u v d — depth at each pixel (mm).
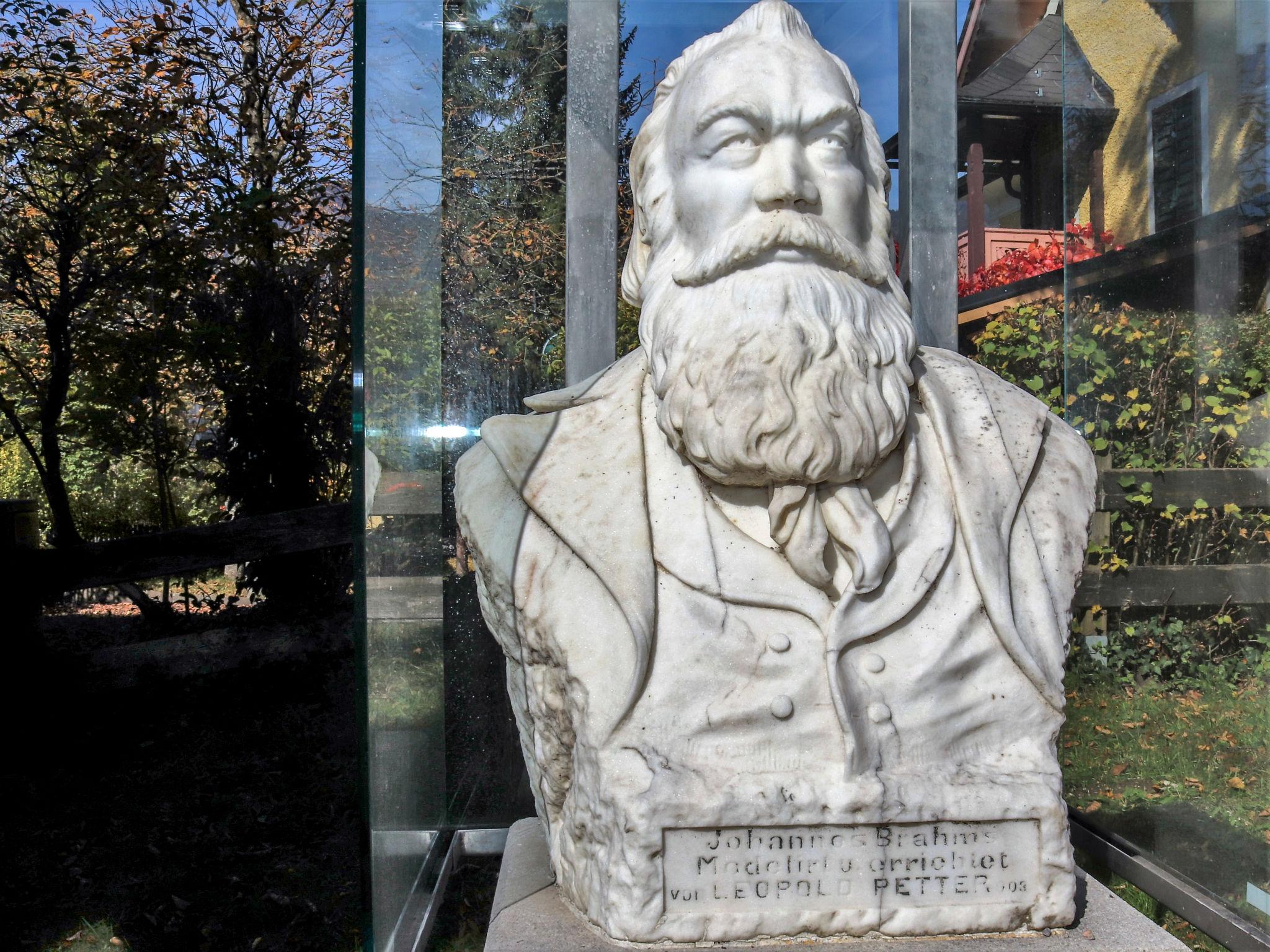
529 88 2576
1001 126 5109
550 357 2660
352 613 5324
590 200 2582
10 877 3670
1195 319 2518
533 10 2561
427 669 2355
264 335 5516
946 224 2646
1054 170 5008
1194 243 2502
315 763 4523
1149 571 2605
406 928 2078
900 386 1713
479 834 2643
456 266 2555
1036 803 1589
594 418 1842
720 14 2678
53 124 5578
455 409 2586
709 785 1551
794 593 1647
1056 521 1783
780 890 1561
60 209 5418
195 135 5730
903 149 2680
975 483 1734
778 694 1591
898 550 1674
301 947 3252
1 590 4977
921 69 2617
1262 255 2324
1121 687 2666
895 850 1573
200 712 4945
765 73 1742
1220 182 2449
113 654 5188
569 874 1725
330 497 5621
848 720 1566
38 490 6746
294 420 5559
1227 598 2406
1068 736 2824
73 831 3982
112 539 5141
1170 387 2582
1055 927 1612
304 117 5957
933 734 1615
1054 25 4922
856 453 1628
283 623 5289
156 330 5445
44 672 5027
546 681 1714
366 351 1524
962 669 1646
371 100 1610
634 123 2701
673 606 1646
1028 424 1858
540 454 1789
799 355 1630
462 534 1847
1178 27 2570
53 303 5410
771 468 1617
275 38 5879
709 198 1736
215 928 3365
